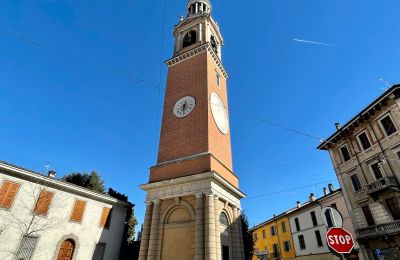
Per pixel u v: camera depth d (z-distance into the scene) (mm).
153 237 17250
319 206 39406
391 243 23844
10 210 19359
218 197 17875
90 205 25203
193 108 22203
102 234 25344
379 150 26781
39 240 20484
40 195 21391
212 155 18797
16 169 20203
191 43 28703
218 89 25391
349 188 29875
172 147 21234
